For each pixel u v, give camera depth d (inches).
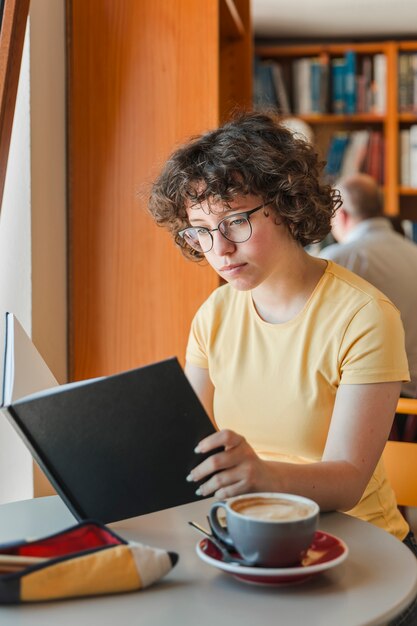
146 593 36.8
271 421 58.4
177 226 60.0
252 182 53.2
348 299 57.1
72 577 36.1
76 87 86.5
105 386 42.4
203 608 35.2
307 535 36.7
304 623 33.7
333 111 191.5
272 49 193.5
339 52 192.7
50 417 42.5
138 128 86.3
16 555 37.7
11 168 76.5
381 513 57.4
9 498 75.4
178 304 86.8
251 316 61.1
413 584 37.6
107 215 86.8
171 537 44.4
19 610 35.1
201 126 85.9
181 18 85.7
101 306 87.4
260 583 37.2
